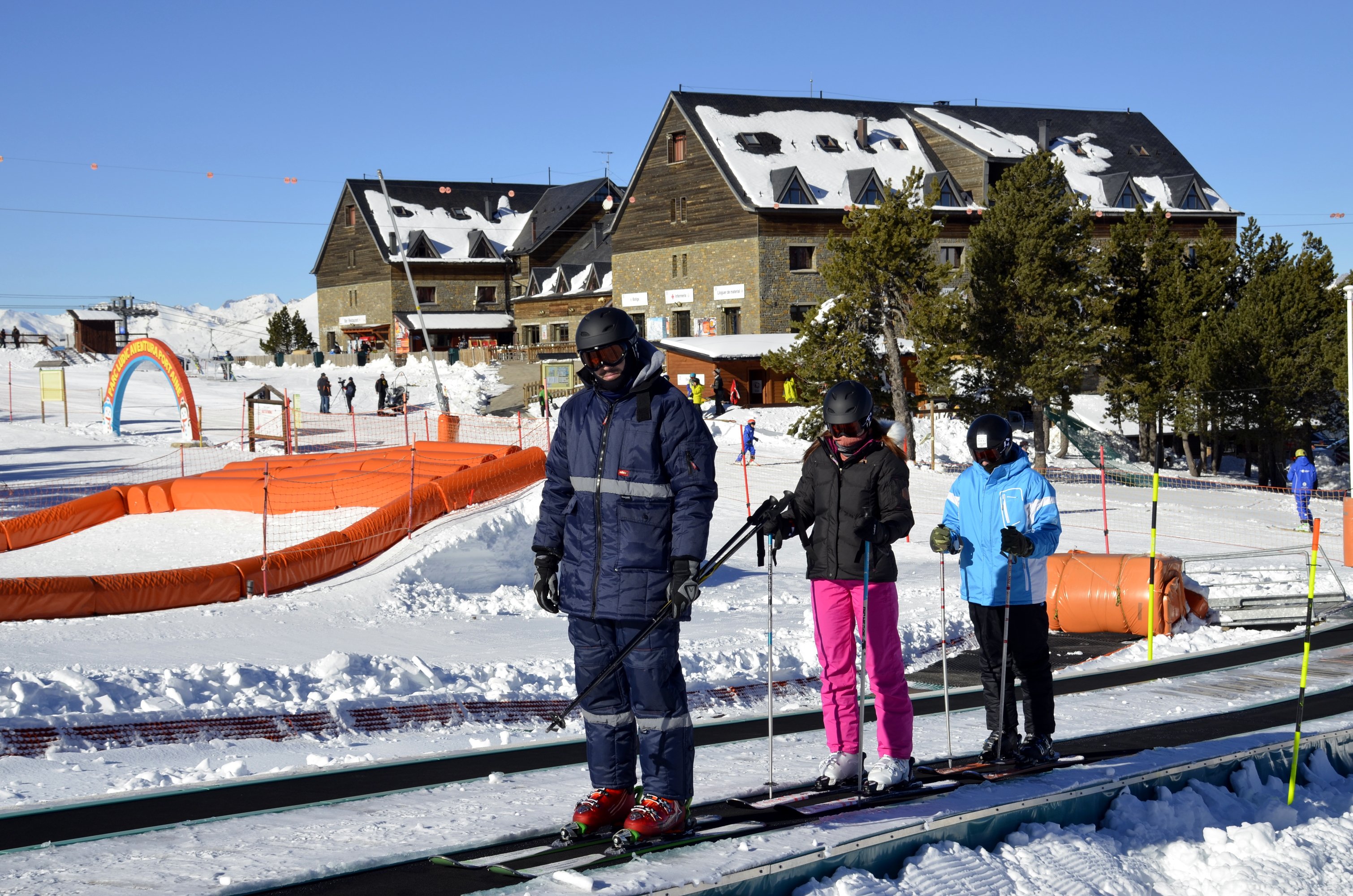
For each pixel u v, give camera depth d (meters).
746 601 16.55
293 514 23.31
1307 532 27.22
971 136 65.44
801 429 36.56
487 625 14.05
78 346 79.19
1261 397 38.75
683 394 4.41
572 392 55.69
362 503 22.92
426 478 22.19
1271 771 6.97
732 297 59.84
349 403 54.00
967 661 12.51
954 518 6.36
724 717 9.22
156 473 33.59
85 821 5.17
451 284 83.75
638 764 5.93
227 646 11.78
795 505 5.69
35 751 7.40
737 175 59.19
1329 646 12.74
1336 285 39.94
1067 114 71.88
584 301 71.81
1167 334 41.34
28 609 13.30
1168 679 10.81
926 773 5.80
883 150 64.25
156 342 39.59
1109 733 7.83
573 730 8.59
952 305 35.75
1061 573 14.25
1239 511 30.86
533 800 5.65
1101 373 42.91
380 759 7.00
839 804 5.11
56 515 22.77
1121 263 42.44
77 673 8.91
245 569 15.55
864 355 35.22
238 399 57.19
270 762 7.23
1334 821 6.29
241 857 4.42
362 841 4.67
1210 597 15.71
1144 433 44.97
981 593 6.21
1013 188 36.66
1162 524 27.98
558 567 4.61
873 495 5.52
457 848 4.54
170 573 14.80
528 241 85.19
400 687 9.62
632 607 4.33
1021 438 44.53
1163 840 5.70
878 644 5.53
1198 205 67.31
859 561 5.52
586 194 83.44
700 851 4.32
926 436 40.06
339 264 87.25
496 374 66.19
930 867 4.66
